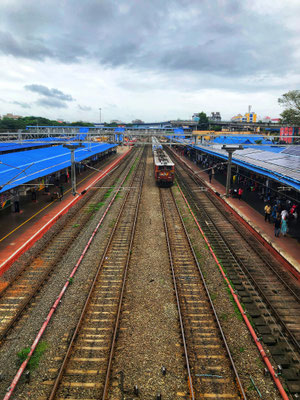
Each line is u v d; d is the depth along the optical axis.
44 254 14.50
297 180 15.01
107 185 32.44
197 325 9.50
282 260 13.52
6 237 16.12
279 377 7.57
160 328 9.35
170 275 12.59
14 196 20.70
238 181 30.97
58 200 24.47
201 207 23.53
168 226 18.84
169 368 7.87
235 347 8.57
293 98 59.69
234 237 16.86
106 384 7.22
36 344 8.53
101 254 14.54
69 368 7.85
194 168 44.16
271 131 96.06
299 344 8.63
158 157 36.44
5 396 6.98
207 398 7.06
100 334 9.09
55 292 11.19
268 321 9.67
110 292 11.31
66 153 34.66
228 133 55.47
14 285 11.72
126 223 19.28
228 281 12.03
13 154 27.55
